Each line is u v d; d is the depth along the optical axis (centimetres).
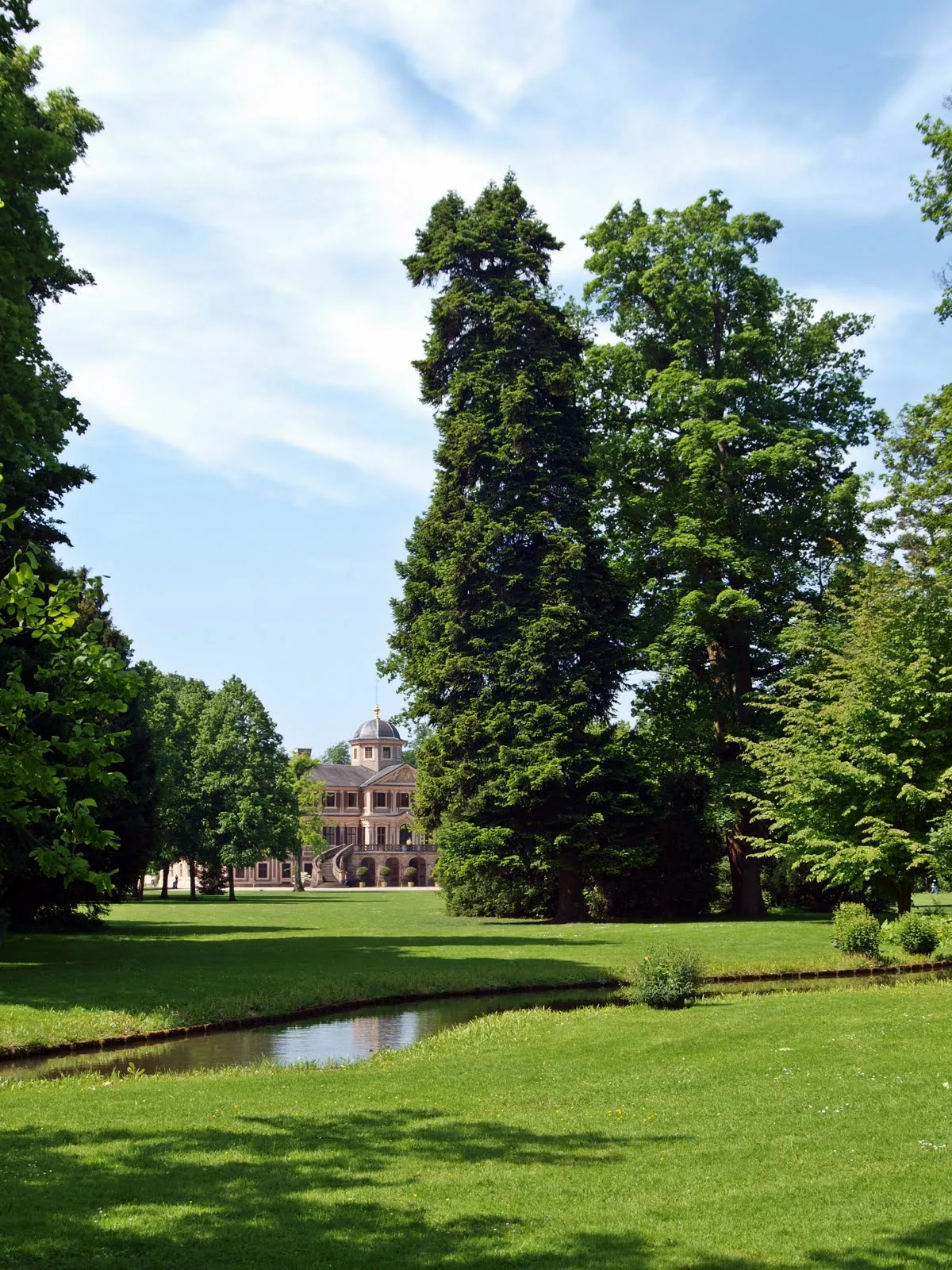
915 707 2545
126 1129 1046
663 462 4450
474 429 4206
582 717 4091
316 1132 1031
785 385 4481
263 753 7694
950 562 3120
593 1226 745
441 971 2384
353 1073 1387
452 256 4416
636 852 4072
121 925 4184
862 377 4469
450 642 4172
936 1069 1277
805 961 2484
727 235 4303
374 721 14488
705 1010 1842
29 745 943
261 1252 697
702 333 4359
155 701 7281
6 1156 933
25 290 2053
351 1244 711
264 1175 874
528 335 4366
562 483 4291
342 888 12362
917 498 3297
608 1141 984
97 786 2456
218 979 2214
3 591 952
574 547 4059
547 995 2231
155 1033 1752
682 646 4147
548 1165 902
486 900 4628
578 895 4141
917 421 3681
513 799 3903
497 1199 807
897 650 2639
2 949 2883
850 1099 1132
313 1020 1967
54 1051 1634
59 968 2383
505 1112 1123
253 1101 1195
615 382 4547
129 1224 748
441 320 4397
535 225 4456
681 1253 689
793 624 4000
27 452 2016
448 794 4097
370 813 13475
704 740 4309
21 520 2609
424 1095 1223
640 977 1933
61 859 938
